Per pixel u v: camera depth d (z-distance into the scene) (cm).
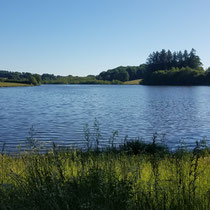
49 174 434
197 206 368
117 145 1451
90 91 13138
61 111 4369
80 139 1906
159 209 359
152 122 3130
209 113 4106
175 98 7806
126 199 357
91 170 441
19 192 391
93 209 336
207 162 757
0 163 703
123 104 5894
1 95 9669
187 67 19188
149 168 605
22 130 2459
